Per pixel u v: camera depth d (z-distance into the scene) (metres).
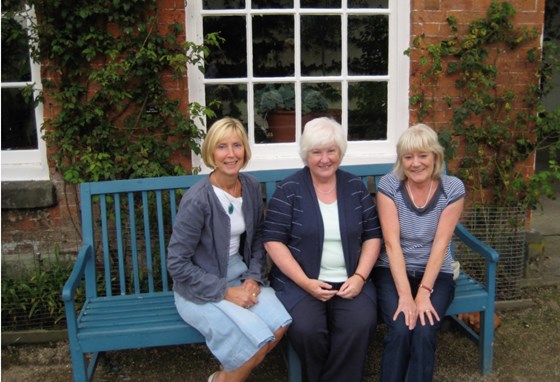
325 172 2.58
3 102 3.59
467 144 3.76
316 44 3.76
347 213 2.62
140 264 3.59
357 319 2.51
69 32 3.34
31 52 3.37
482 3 3.62
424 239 2.70
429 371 2.46
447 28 3.63
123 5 3.29
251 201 2.66
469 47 3.60
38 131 3.57
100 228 3.58
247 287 2.57
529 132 3.78
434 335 2.48
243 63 3.72
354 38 3.76
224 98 3.74
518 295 3.68
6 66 3.57
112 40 3.38
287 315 2.51
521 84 3.74
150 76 3.46
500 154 3.80
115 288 3.55
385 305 2.61
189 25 3.53
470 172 3.78
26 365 3.07
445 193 2.69
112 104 3.47
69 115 3.44
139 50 3.40
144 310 2.76
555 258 4.25
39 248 3.64
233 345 2.42
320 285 2.55
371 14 3.74
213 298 2.48
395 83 3.77
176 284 2.60
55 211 3.60
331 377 2.60
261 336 2.38
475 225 3.72
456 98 3.70
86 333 2.50
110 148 3.50
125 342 2.52
